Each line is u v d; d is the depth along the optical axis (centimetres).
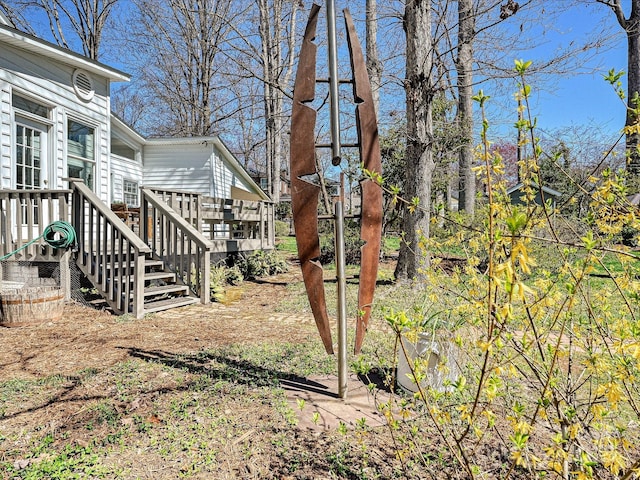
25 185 674
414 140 667
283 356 363
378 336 414
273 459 205
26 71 669
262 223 1045
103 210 536
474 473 141
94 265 568
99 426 238
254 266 933
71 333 436
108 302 538
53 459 204
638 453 177
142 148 1245
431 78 689
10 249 568
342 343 273
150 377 311
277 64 1714
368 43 868
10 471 195
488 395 122
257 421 243
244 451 212
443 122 1101
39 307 467
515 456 132
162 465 201
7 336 422
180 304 599
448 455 199
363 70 278
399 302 539
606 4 1035
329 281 827
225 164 1384
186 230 639
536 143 157
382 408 180
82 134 812
